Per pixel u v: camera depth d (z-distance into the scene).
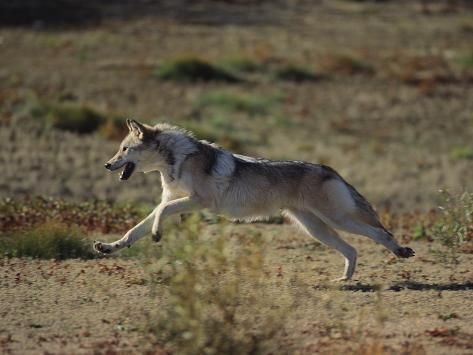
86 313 23.33
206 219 36.50
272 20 119.75
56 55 92.44
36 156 58.50
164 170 27.53
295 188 27.50
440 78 95.19
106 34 103.81
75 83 82.00
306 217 27.98
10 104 69.81
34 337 21.39
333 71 96.31
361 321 22.61
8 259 29.80
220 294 20.77
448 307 24.19
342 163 66.38
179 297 19.48
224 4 125.75
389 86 92.69
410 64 100.75
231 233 35.62
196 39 105.88
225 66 93.69
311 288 26.25
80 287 25.95
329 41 110.25
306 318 22.84
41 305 24.11
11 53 91.62
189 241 22.61
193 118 75.75
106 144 63.62
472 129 80.81
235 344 19.08
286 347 19.66
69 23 108.69
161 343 20.34
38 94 75.62
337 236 27.88
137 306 23.86
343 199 27.48
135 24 110.81
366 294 25.50
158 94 82.19
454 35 119.00
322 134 76.25
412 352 19.89
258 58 97.94
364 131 78.25
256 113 80.50
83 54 93.50
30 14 110.00
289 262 30.28
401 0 139.50
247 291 24.61
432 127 80.81
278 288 25.69
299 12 125.75
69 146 61.84
